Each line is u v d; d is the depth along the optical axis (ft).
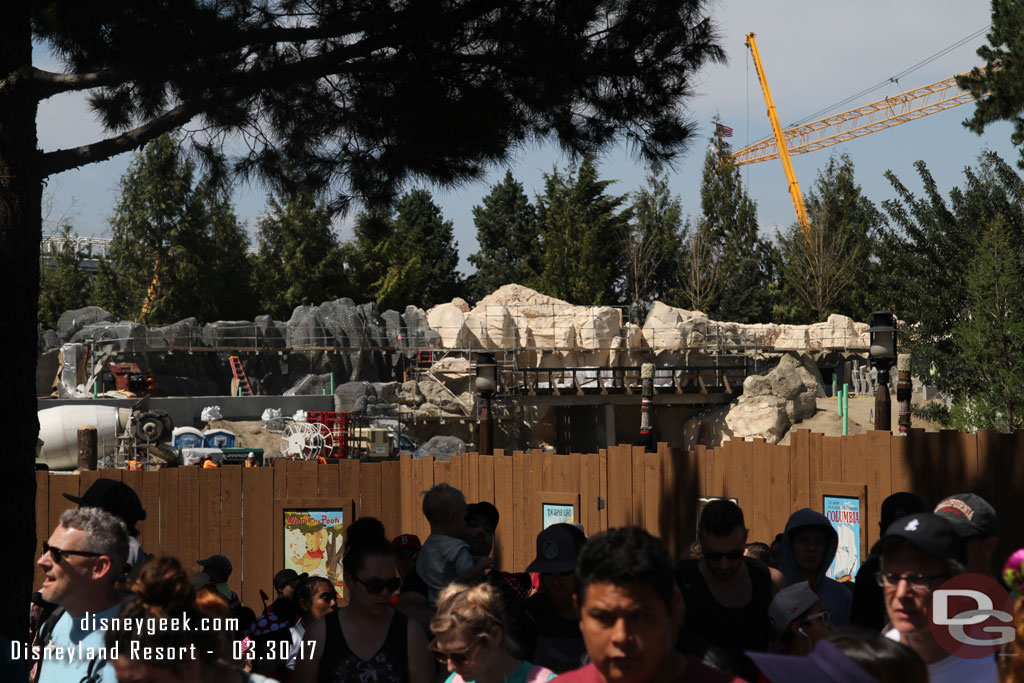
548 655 18.02
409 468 51.42
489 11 29.04
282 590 24.38
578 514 46.60
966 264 95.35
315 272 242.99
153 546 48.65
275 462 50.01
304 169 31.96
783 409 188.34
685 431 200.64
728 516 15.88
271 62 29.30
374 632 15.42
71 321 177.88
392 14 28.14
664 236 297.94
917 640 11.38
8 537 24.07
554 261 288.51
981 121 73.77
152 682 11.49
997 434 30.58
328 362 182.80
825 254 280.10
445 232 333.01
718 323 228.22
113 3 26.27
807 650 14.89
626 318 288.71
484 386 60.34
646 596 9.46
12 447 24.36
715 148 325.01
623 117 31.73
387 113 30.22
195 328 176.65
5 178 25.00
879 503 33.40
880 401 49.19
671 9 30.04
